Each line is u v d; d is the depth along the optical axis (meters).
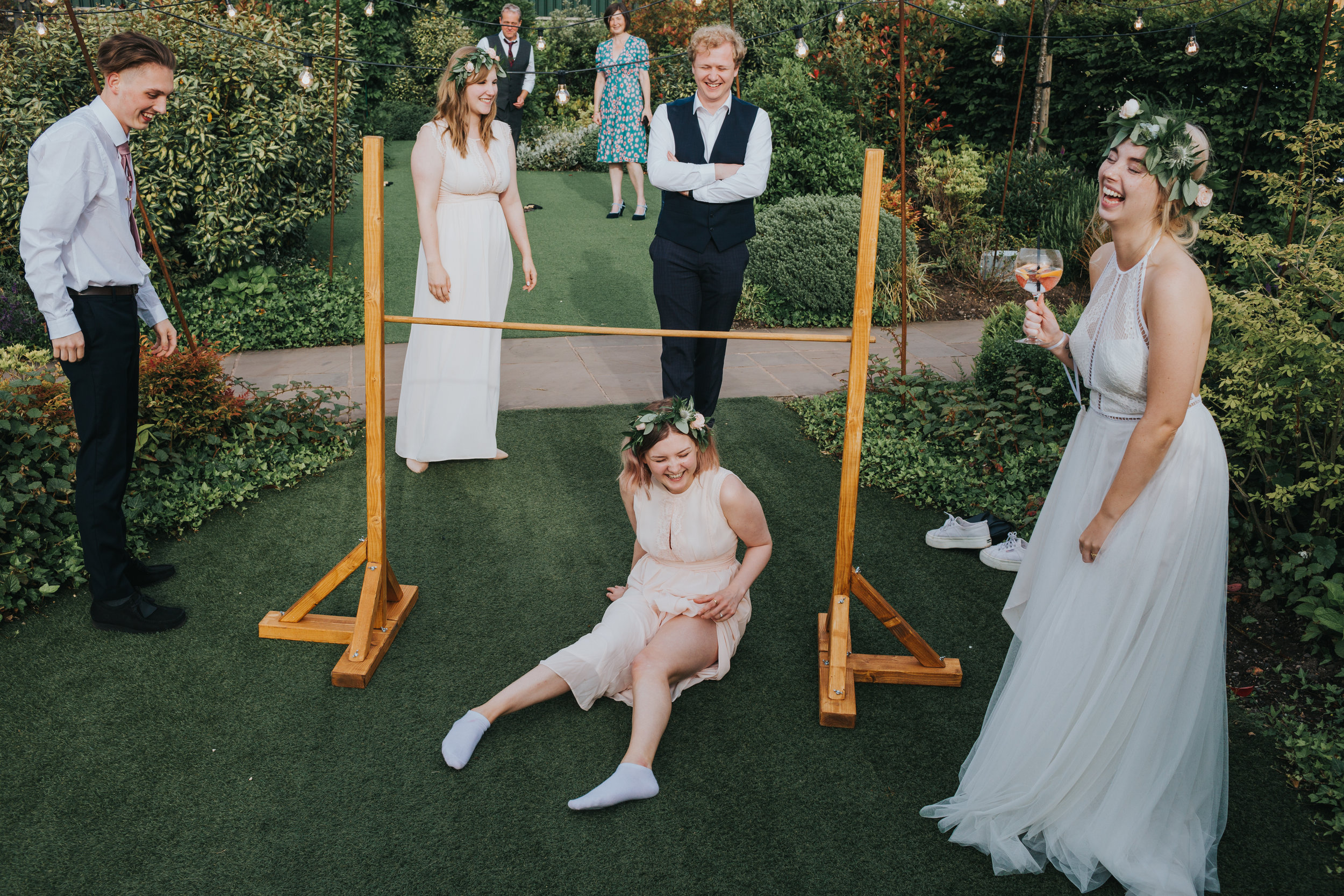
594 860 2.27
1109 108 9.20
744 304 7.64
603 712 2.84
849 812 2.44
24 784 2.49
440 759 2.62
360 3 13.16
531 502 4.28
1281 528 3.51
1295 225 4.27
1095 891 2.21
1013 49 9.71
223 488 4.16
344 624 3.20
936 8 10.05
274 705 2.84
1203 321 1.99
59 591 3.42
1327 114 7.91
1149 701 2.17
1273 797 2.50
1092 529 2.13
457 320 2.98
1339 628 2.95
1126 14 8.75
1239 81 8.18
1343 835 2.36
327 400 4.96
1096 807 2.27
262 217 6.91
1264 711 2.86
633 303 7.56
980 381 5.27
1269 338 3.22
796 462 4.74
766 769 2.59
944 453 4.73
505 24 8.95
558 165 12.23
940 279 8.53
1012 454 4.52
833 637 2.89
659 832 2.36
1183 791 2.26
